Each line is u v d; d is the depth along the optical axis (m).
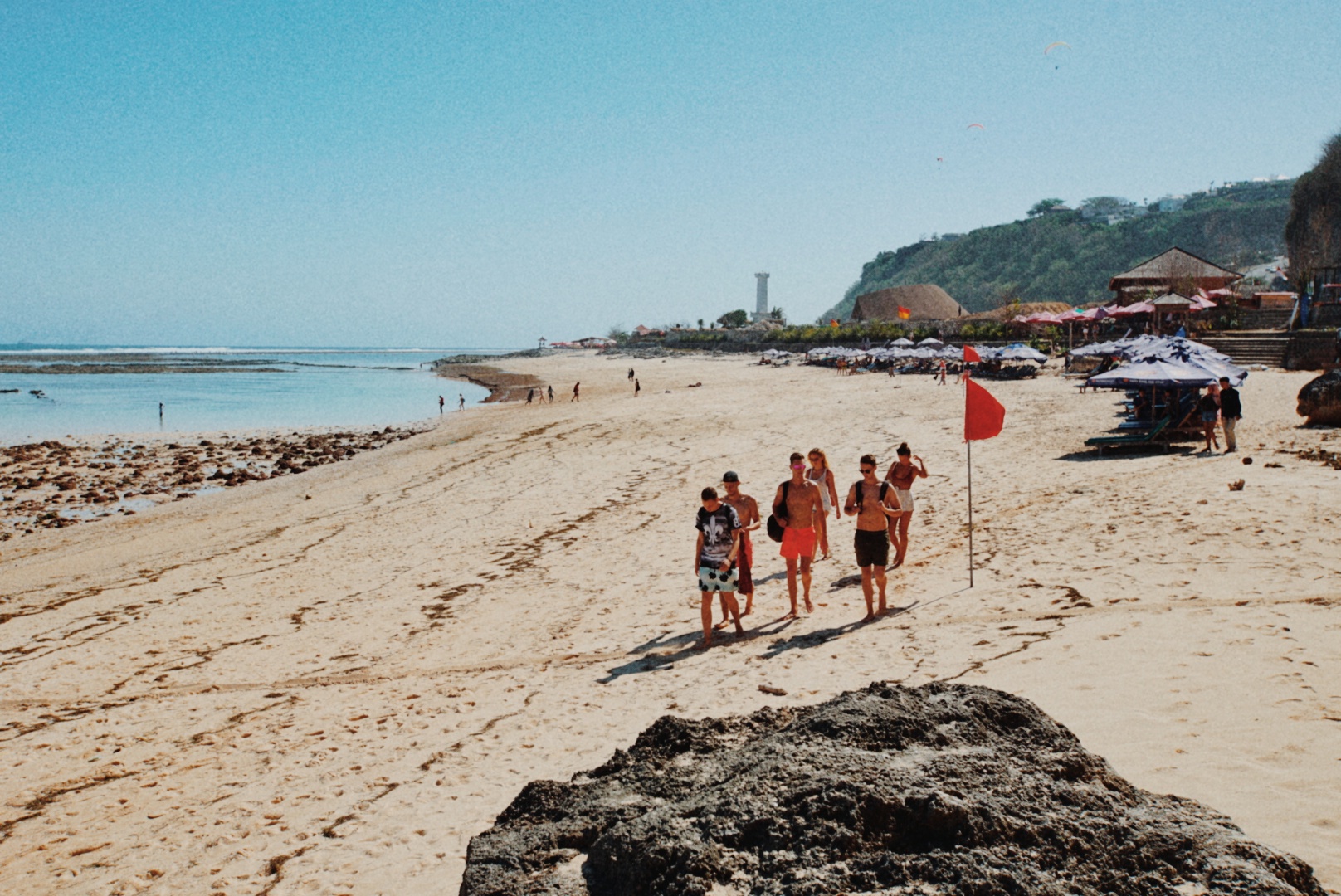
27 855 5.53
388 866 4.77
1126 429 19.06
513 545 14.55
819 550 12.26
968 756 3.15
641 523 15.48
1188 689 5.46
